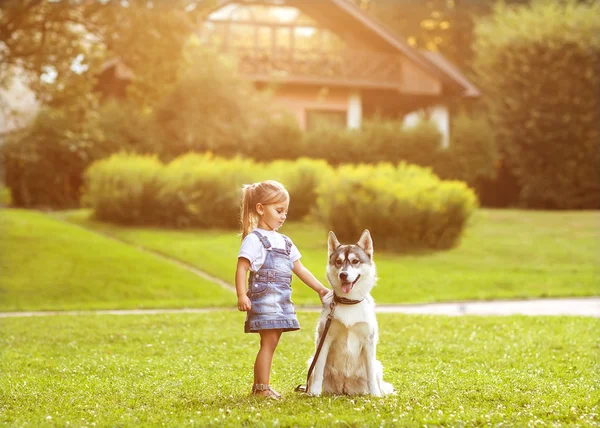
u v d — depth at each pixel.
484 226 26.16
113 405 5.46
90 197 25.59
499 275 18.39
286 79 33.09
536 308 13.90
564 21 36.50
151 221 24.75
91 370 7.27
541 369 7.20
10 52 18.73
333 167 30.11
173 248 20.56
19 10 17.78
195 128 28.14
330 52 34.09
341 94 35.12
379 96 36.78
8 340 9.72
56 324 11.34
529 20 37.66
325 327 5.67
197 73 28.56
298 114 34.75
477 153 32.16
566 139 35.72
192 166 25.20
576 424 4.77
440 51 49.19
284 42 33.88
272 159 29.62
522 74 36.53
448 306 14.41
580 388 6.13
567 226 26.30
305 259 19.50
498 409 5.23
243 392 5.93
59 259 18.44
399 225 21.55
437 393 5.85
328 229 22.31
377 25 33.88
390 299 15.36
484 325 10.86
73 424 4.78
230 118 29.17
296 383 6.50
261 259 5.61
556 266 19.86
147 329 10.76
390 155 30.67
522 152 36.03
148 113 28.30
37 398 5.81
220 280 17.67
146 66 18.56
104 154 28.25
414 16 48.41
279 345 9.06
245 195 5.84
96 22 18.33
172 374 6.98
